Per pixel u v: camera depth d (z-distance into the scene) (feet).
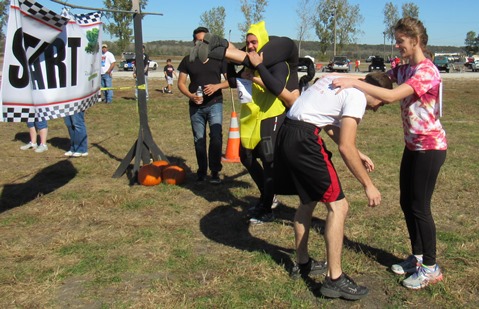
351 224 15.30
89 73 18.31
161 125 36.73
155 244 13.83
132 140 30.27
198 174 20.45
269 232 14.84
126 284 11.48
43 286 11.32
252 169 15.97
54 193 18.75
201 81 19.70
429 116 10.69
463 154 25.89
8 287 11.26
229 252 13.33
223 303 10.55
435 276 11.27
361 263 12.51
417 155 10.93
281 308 10.41
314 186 10.27
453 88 76.02
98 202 17.52
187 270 12.19
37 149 26.58
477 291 11.09
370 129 35.22
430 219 11.11
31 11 13.94
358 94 9.92
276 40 13.51
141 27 20.74
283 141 10.43
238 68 16.99
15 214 16.34
